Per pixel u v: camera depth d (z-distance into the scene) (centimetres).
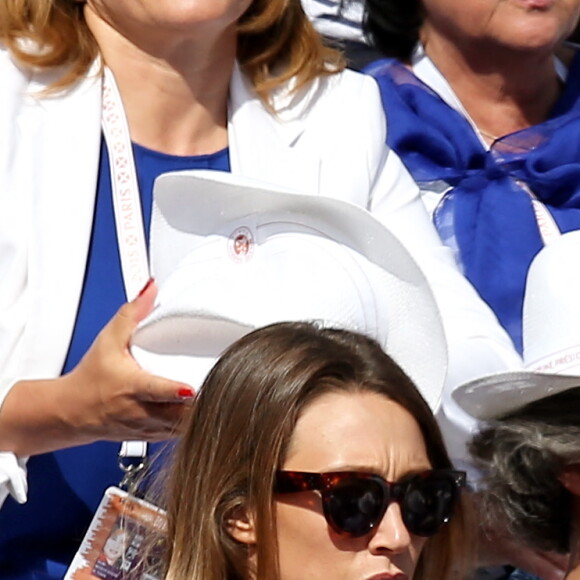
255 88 1326
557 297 1195
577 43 1750
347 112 1340
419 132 1591
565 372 1170
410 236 1334
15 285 1206
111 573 1153
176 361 1071
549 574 1259
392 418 1012
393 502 998
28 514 1205
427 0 1611
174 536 1038
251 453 1002
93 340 1202
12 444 1166
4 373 1191
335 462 988
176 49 1267
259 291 1065
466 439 1252
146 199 1258
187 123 1296
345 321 1066
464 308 1293
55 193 1223
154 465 1170
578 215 1588
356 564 988
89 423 1112
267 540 993
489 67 1616
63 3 1278
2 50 1272
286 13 1342
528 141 1616
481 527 1215
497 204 1568
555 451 1138
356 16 1689
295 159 1305
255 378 1015
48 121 1248
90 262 1223
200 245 1096
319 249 1080
